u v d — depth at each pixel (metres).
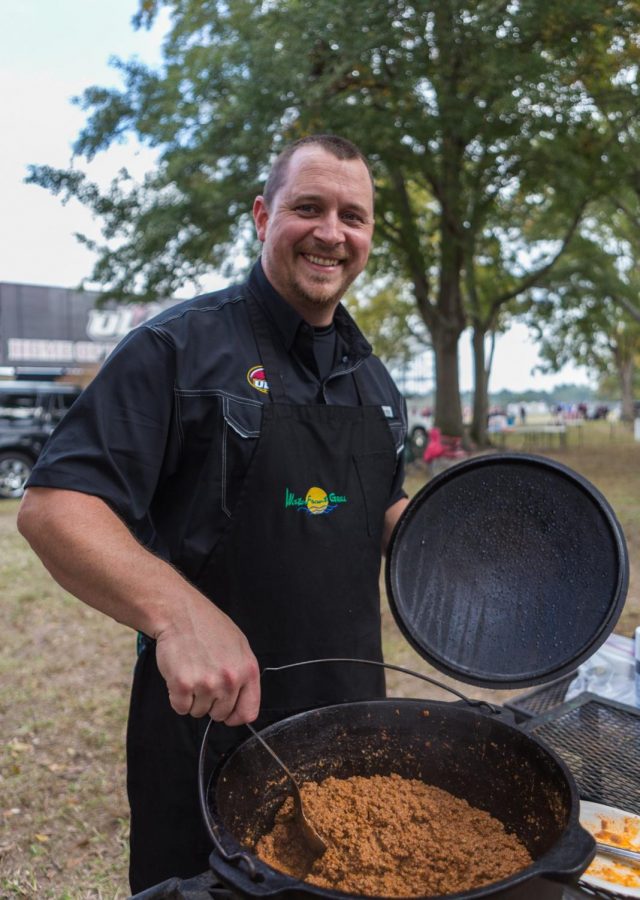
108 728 3.39
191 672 1.01
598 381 64.44
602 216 18.88
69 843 2.56
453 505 1.43
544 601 1.28
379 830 1.04
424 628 1.33
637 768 1.22
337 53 7.81
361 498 1.47
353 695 1.44
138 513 1.27
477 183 11.05
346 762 1.20
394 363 28.28
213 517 1.35
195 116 9.05
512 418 23.64
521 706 1.61
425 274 13.91
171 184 9.86
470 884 0.92
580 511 1.29
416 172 10.73
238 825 0.99
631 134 9.87
